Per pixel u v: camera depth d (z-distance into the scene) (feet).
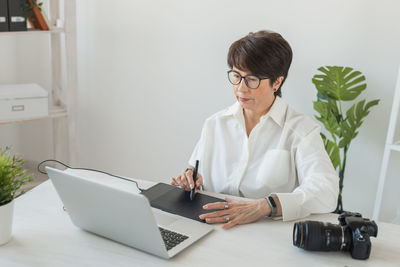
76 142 10.23
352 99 7.77
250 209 5.19
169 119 10.04
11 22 8.84
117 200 4.22
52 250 4.50
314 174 5.68
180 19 9.33
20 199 5.61
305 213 5.28
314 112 8.68
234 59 5.69
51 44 10.14
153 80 9.96
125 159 10.78
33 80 11.09
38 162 11.39
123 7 9.78
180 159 10.19
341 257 4.48
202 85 9.50
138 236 4.38
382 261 4.44
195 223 5.04
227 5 8.85
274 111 6.10
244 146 6.32
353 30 8.02
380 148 8.30
